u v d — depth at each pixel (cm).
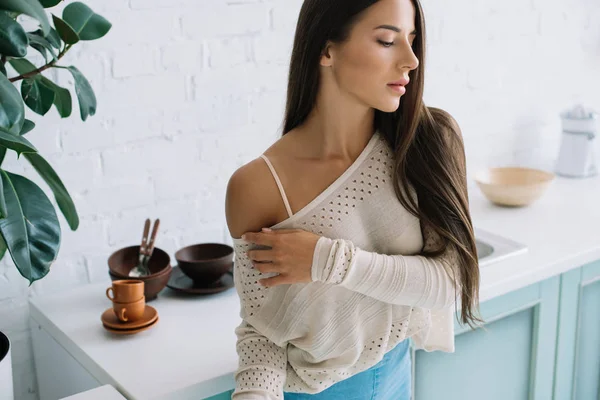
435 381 187
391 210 133
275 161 131
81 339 166
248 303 135
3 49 125
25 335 193
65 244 194
